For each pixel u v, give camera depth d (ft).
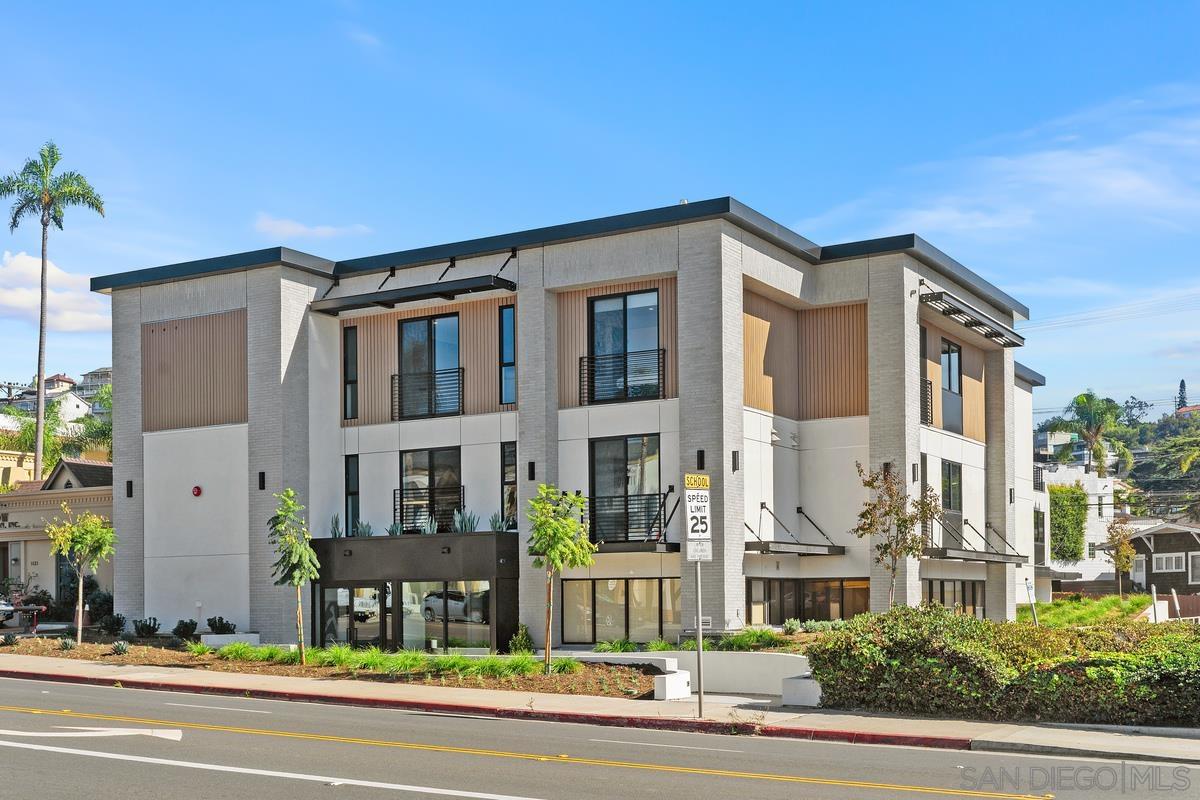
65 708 64.80
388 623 103.04
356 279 110.52
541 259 101.09
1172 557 236.22
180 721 59.88
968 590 119.85
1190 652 59.67
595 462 99.25
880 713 63.31
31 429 226.17
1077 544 244.01
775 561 100.01
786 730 58.70
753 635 86.99
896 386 100.99
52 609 133.08
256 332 108.06
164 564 111.75
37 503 139.03
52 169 192.65
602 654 85.76
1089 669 58.59
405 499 107.86
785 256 101.96
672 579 94.99
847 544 103.30
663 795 40.04
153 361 114.52
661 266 95.86
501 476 102.94
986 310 121.29
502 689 77.15
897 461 100.22
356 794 40.06
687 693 75.15
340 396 111.65
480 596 99.45
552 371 100.63
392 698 72.43
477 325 105.40
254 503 106.63
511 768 45.91
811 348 106.93
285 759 47.70
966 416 119.96
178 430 112.37
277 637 104.27
